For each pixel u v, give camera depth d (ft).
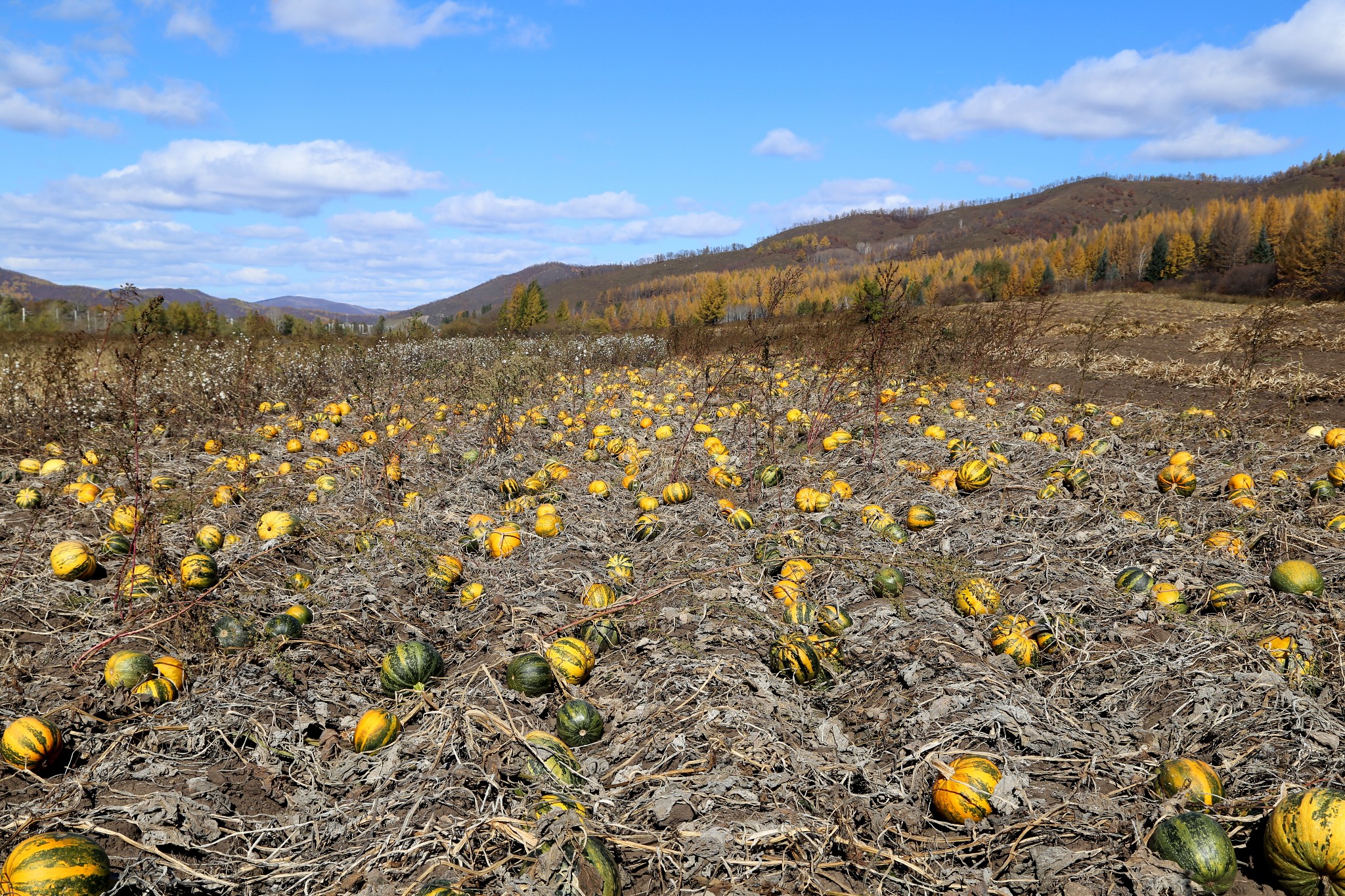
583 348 70.28
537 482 28.60
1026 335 64.64
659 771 12.33
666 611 17.62
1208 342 76.54
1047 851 10.07
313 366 54.54
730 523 24.16
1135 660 15.01
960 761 11.69
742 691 14.30
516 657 15.23
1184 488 25.05
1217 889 9.66
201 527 22.91
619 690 15.05
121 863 10.26
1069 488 26.35
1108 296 189.67
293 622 16.80
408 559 20.71
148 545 18.85
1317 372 54.39
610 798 11.57
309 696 14.57
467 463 32.68
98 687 14.62
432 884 9.59
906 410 40.52
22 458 33.96
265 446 35.96
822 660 15.72
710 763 12.23
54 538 22.34
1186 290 230.89
